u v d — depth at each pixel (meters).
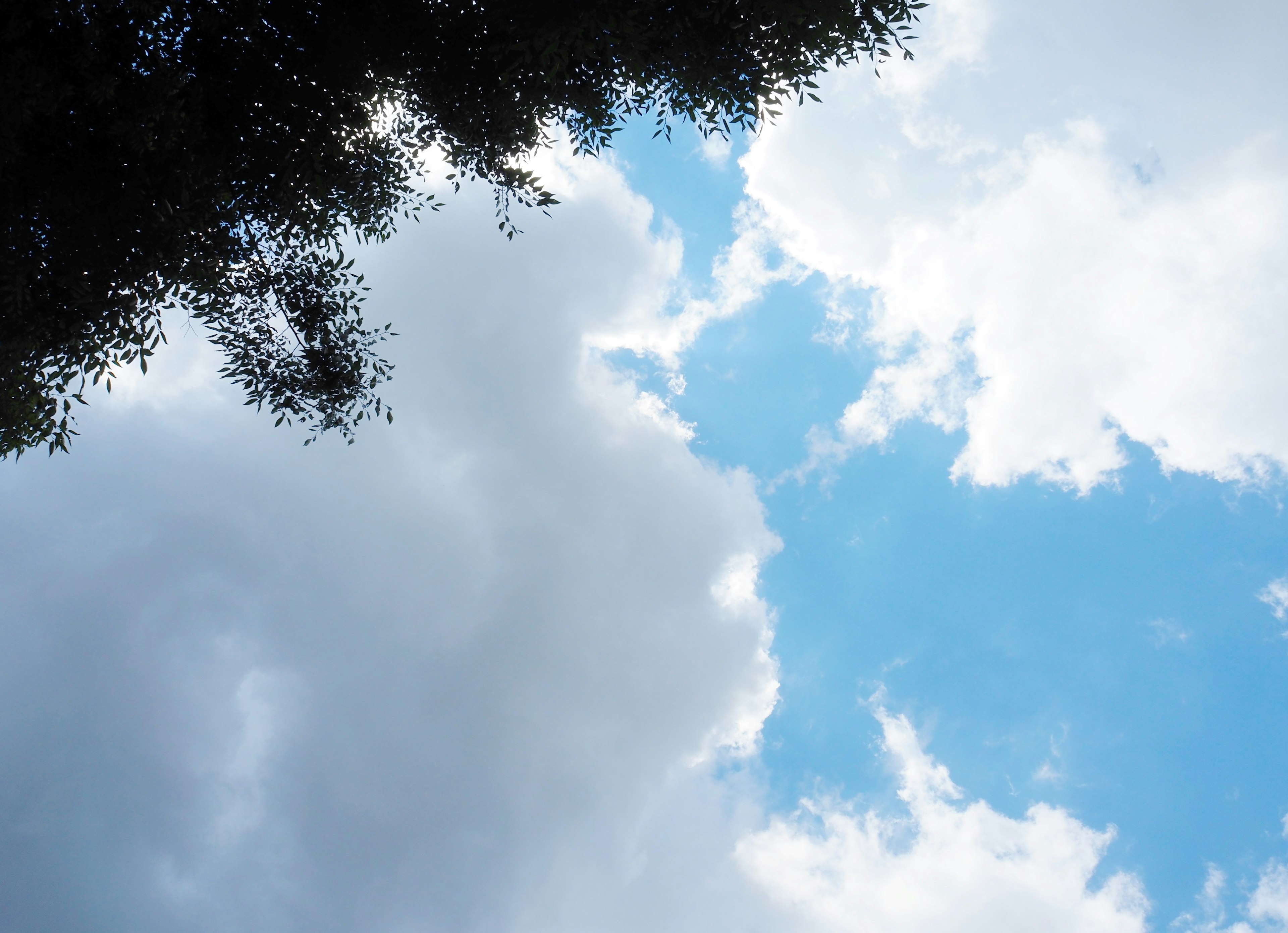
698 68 9.35
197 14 8.38
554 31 8.11
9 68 6.61
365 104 10.83
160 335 9.33
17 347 7.91
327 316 11.54
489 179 11.58
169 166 8.23
